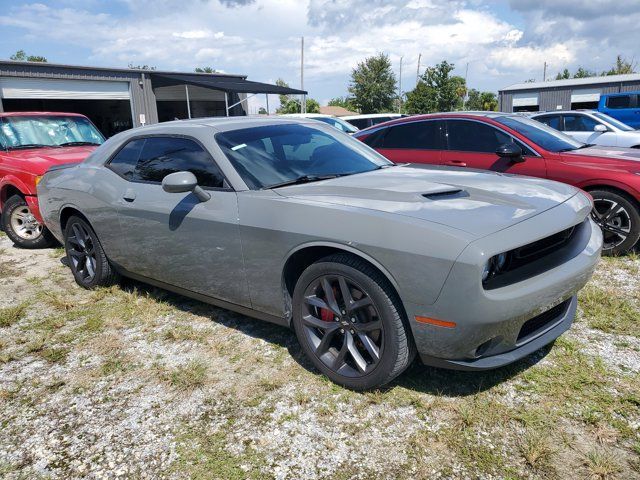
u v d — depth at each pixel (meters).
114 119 26.17
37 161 6.09
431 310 2.41
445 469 2.22
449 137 6.20
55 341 3.67
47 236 6.32
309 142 3.80
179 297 4.34
